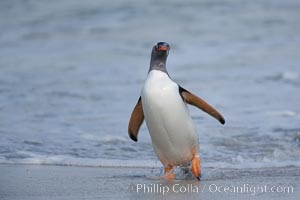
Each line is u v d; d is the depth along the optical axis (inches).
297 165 512.1
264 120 725.3
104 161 530.6
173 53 1305.4
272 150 575.5
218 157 549.6
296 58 1202.0
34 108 832.3
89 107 836.0
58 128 697.6
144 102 440.1
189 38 1454.2
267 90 937.5
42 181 442.9
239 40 1408.7
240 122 714.2
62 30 1598.2
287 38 1405.0
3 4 1845.5
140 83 1028.5
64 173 478.6
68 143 612.4
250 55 1245.1
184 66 1167.6
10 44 1482.5
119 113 792.9
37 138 637.9
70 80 1061.8
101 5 1750.7
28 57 1321.4
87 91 959.6
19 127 705.0
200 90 957.2
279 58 1206.9
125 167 511.2
